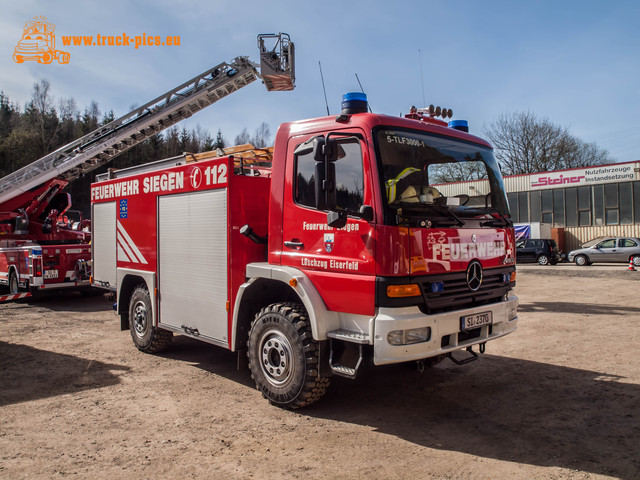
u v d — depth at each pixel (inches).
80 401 188.9
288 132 185.8
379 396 193.6
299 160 179.9
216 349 275.0
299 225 177.3
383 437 153.3
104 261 302.5
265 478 126.9
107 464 135.6
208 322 210.4
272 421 167.3
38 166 464.8
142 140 489.7
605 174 1164.5
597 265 948.0
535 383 208.1
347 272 159.5
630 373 219.1
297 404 173.2
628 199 1136.8
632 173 1125.1
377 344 147.6
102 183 304.5
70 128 2544.3
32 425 164.9
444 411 176.2
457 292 166.2
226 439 152.3
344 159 163.9
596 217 1185.4
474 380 213.8
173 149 2719.0
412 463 134.9
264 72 348.5
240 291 191.3
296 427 161.8
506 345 277.9
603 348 267.0
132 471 131.2
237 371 230.8
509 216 197.9
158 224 245.0
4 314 397.7
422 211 159.8
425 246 155.8
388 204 151.6
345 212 158.6
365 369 159.0
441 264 159.8
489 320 175.5
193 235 219.5
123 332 320.5
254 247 203.3
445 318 157.9
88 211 1948.8
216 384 210.1
